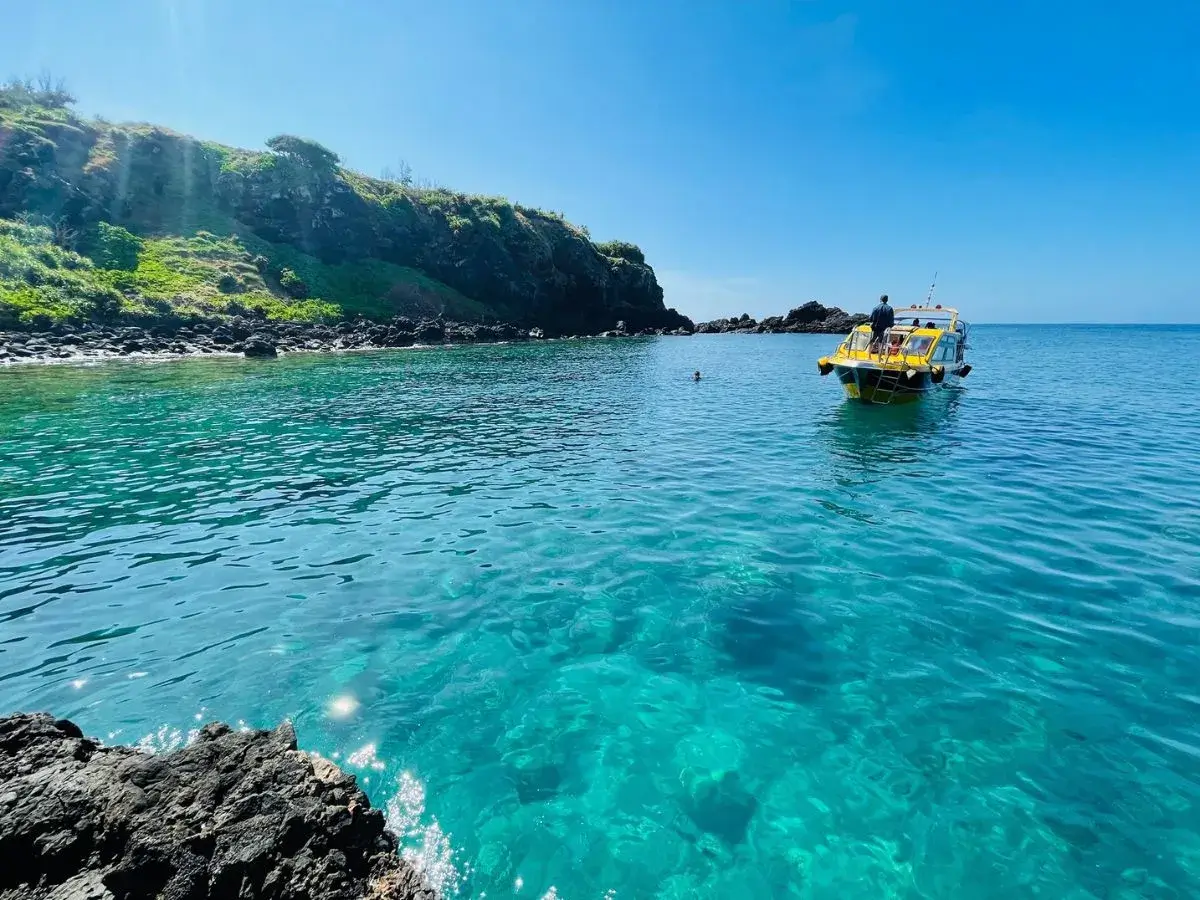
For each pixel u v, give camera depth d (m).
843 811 4.39
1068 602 7.32
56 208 46.00
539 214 86.62
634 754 4.95
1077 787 4.59
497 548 8.97
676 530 9.69
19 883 3.05
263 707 5.36
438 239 69.19
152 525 9.72
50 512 10.22
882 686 5.80
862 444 15.92
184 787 3.65
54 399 20.80
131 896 3.07
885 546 9.02
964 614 7.07
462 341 58.00
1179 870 3.91
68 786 3.40
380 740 5.02
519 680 5.88
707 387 28.34
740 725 5.29
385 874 3.52
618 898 3.73
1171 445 15.57
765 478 12.68
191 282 46.62
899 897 3.76
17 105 55.09
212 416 18.92
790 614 7.10
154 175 54.59
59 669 5.82
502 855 4.00
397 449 15.23
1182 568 8.21
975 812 4.38
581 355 47.84
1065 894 3.77
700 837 4.18
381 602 7.32
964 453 14.88
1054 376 32.47
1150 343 75.50
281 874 3.22
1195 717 5.32
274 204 58.00
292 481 12.30
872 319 21.73
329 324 51.41
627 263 93.62
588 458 14.44
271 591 7.55
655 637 6.64
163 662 5.99
